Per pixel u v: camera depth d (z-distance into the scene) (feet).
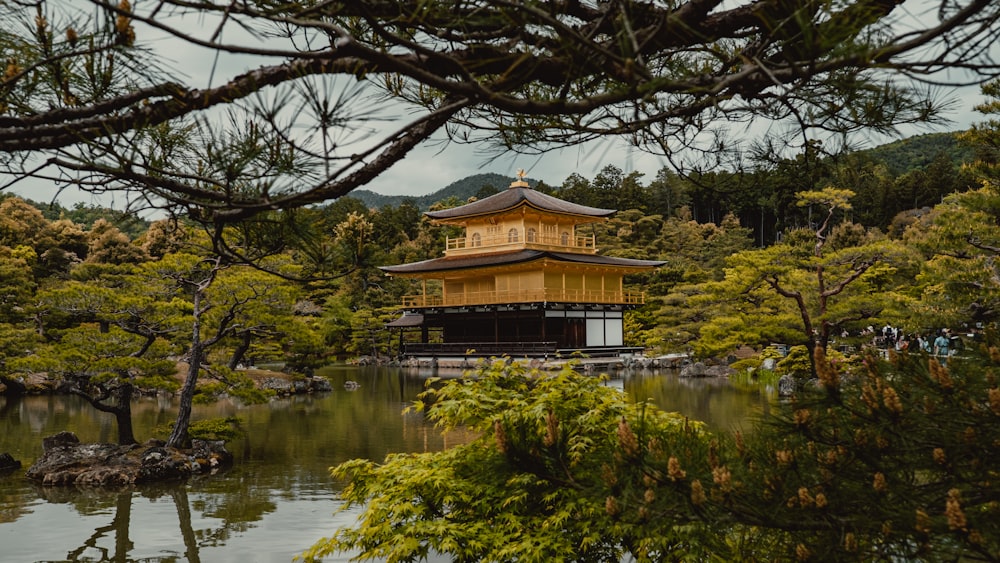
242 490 47.11
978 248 55.47
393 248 271.90
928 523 8.06
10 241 173.58
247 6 7.60
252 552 34.71
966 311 53.67
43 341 75.66
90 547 36.01
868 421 9.32
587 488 10.41
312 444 63.31
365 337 195.62
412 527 20.24
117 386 57.36
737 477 10.02
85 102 9.53
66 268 172.45
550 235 172.76
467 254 178.60
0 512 42.60
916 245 56.85
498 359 24.07
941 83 7.27
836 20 7.45
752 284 83.30
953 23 6.98
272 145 8.77
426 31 9.19
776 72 7.75
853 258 76.79
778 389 94.32
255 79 9.34
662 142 13.89
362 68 8.98
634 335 177.68
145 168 9.64
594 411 19.72
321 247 11.22
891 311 59.72
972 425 9.01
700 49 10.06
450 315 178.19
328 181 8.86
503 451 11.03
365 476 23.77
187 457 53.36
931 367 9.51
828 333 80.38
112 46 8.24
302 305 176.65
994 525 8.26
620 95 7.79
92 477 49.06
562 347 158.51
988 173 50.72
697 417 67.46
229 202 9.36
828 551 8.98
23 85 9.15
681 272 196.54
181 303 58.65
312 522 39.55
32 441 67.62
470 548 19.79
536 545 19.06
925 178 264.31
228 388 60.49
